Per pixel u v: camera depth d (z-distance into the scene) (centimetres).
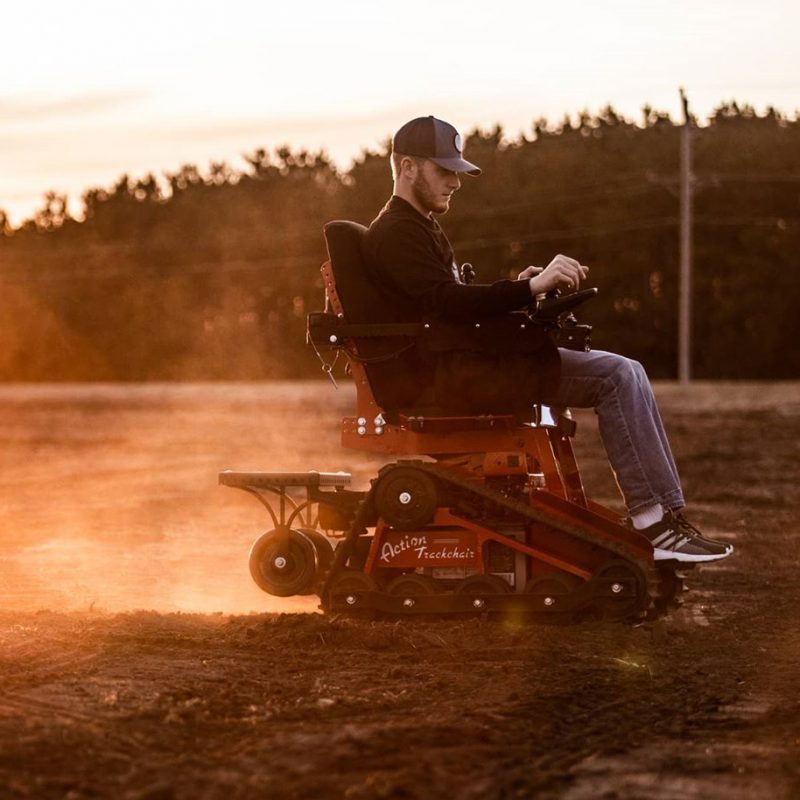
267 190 14925
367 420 969
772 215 11712
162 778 561
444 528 952
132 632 862
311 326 962
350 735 623
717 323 11525
